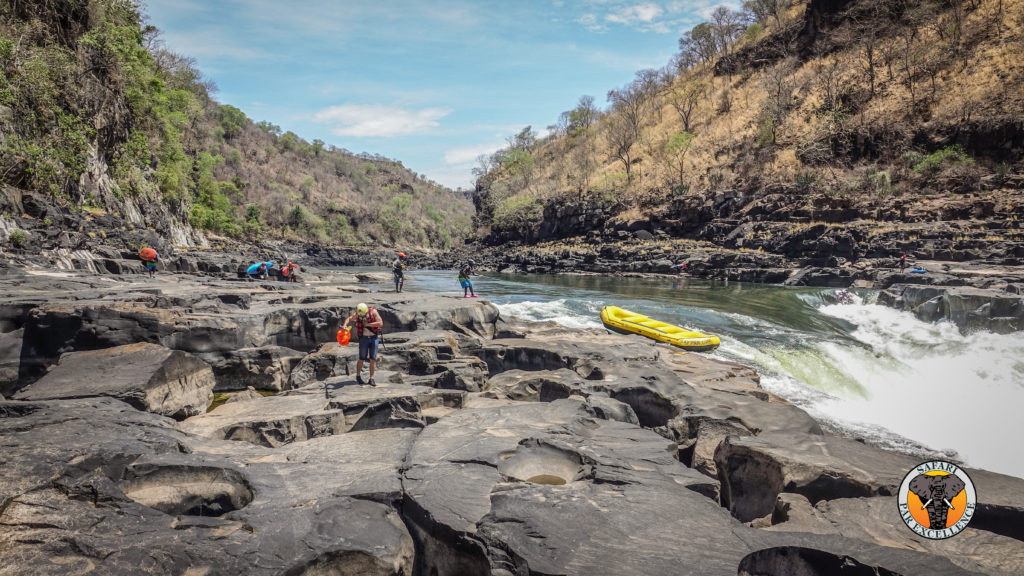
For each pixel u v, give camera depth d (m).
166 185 49.31
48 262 19.84
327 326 14.54
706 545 4.07
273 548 3.91
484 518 4.49
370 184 192.25
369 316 9.12
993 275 26.28
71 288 14.73
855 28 63.56
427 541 4.61
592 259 55.09
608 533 4.25
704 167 61.94
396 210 159.25
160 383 8.05
